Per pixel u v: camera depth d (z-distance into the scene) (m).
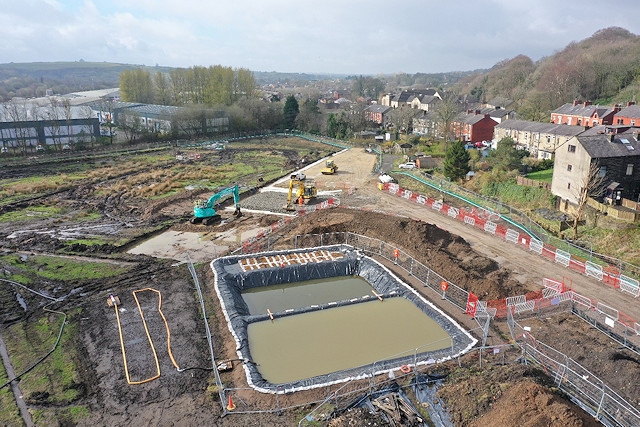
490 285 29.30
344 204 51.22
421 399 19.97
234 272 32.72
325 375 21.62
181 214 48.12
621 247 36.53
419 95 147.75
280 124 115.88
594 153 43.53
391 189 56.72
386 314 27.88
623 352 23.00
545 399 17.17
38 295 29.91
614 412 18.70
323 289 32.53
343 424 18.22
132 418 19.17
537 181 52.31
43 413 19.39
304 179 60.19
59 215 47.22
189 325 26.19
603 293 29.94
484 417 17.94
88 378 21.69
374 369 21.84
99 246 38.12
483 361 22.47
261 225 44.28
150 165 72.50
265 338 25.38
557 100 100.88
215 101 128.12
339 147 93.25
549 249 36.38
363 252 36.69
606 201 44.47
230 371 22.30
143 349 23.91
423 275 32.19
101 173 65.62
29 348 24.06
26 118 86.00
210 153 84.38
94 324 26.23
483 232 41.81
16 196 53.34
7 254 36.69
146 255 36.84
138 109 114.81
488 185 56.00
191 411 19.61
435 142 90.38
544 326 25.64
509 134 78.38
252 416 19.30
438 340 24.98
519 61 174.00
